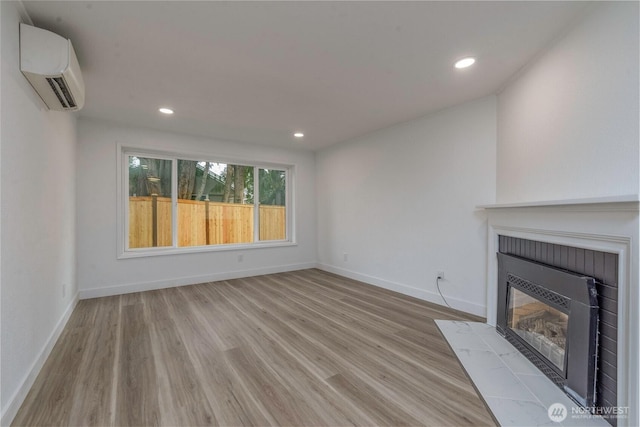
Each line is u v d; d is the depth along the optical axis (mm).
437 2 1490
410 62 2092
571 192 1679
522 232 2105
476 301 2818
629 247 1247
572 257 1644
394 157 3664
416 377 1784
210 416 1438
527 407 1487
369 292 3656
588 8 1527
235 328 2520
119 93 2580
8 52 1380
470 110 2830
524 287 2041
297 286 3961
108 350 2100
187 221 4160
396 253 3668
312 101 2801
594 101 1509
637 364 1205
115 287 3494
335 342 2254
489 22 1654
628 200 1179
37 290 1791
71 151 2891
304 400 1563
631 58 1298
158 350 2107
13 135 1431
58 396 1577
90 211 3324
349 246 4457
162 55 1973
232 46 1875
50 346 2057
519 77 2248
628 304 1248
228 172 4551
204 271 4160
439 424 1393
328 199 4898
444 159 3072
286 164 4945
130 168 3723
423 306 3102
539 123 1993
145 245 3820
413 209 3432
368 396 1600
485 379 1739
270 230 4984
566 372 1584
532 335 2006
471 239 2852
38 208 1817
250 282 4180
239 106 2918
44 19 1586
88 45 1844
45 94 1791
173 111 3053
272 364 1927
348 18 1611
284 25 1667
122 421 1398
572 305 1558
